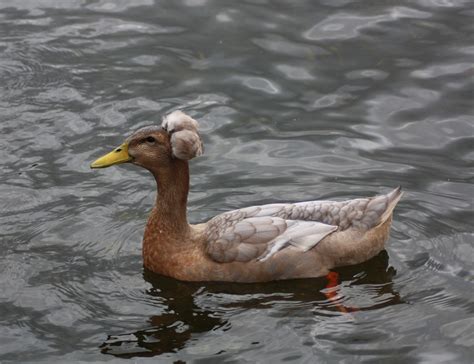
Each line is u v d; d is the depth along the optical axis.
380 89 16.78
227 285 12.17
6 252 12.80
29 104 16.50
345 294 11.88
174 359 10.59
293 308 11.59
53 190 14.23
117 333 11.11
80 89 16.91
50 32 18.61
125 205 13.94
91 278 12.27
